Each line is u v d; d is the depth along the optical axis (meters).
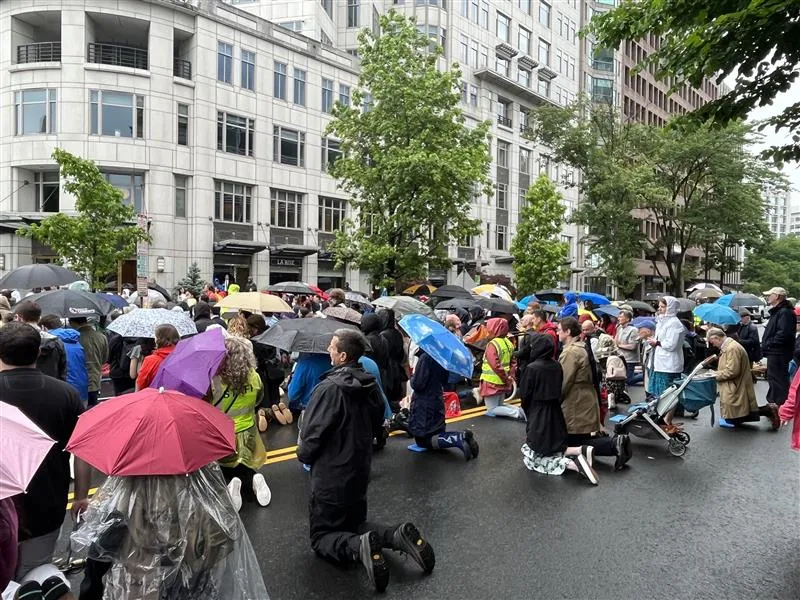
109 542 3.12
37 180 29.16
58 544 4.91
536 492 6.45
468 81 46.75
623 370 10.77
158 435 3.09
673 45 7.16
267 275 34.03
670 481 6.92
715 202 36.66
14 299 13.34
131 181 29.38
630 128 35.47
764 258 77.75
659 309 9.73
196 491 3.29
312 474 4.60
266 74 33.97
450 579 4.48
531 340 7.29
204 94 31.09
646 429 8.19
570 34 59.84
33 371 3.59
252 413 5.88
